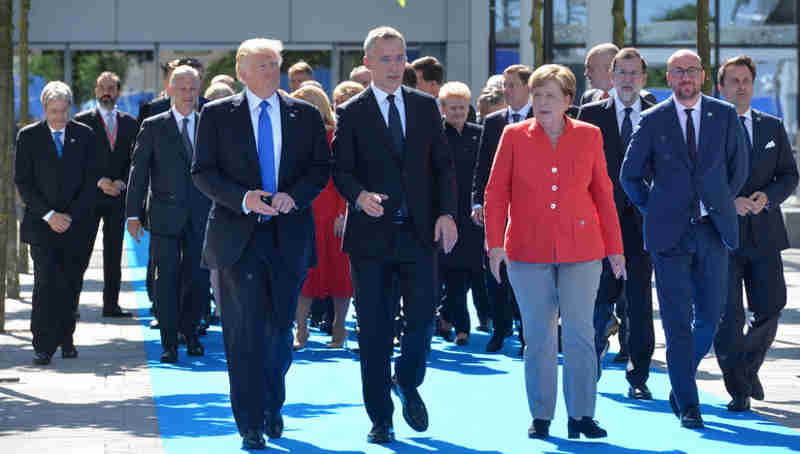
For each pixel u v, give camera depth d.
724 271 7.79
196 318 10.95
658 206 7.75
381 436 7.36
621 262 7.39
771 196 8.16
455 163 11.28
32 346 11.39
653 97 8.93
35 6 29.12
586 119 8.89
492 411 8.39
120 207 13.41
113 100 13.35
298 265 7.20
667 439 7.43
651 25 29.41
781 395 8.85
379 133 7.30
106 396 8.94
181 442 7.38
